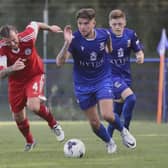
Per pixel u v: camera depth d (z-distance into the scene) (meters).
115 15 21.53
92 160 17.61
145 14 50.59
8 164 16.97
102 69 18.84
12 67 18.73
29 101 19.73
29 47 19.33
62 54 18.08
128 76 22.06
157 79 44.81
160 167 16.23
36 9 50.31
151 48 50.47
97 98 18.81
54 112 43.41
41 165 16.66
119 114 22.38
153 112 44.22
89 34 18.42
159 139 24.83
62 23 48.59
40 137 25.98
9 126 33.94
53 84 44.19
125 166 16.38
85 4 54.41
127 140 19.88
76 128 31.70
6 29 18.56
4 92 44.00
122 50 21.61
